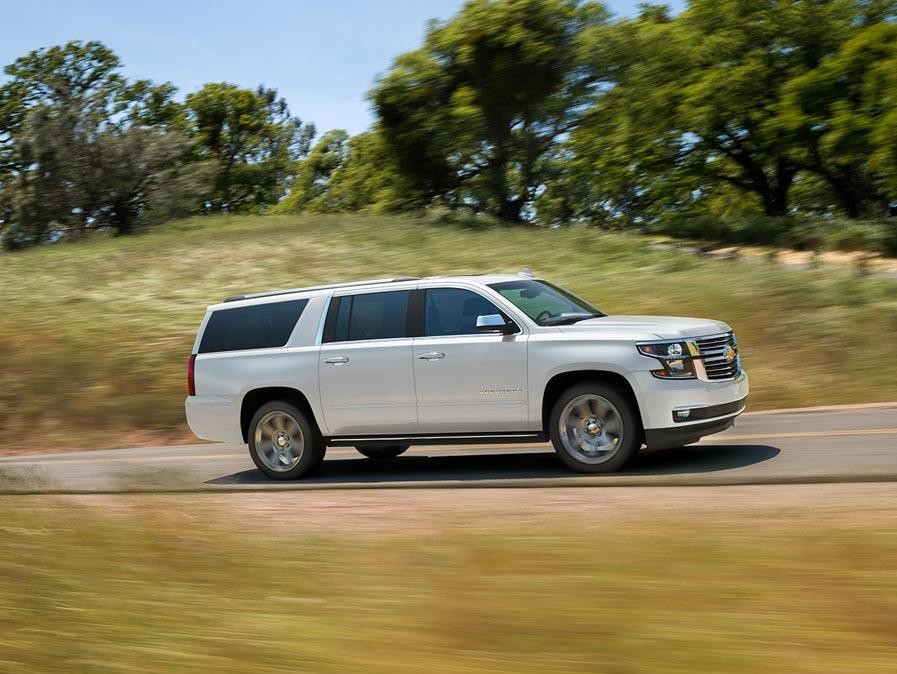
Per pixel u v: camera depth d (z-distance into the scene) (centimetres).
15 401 1803
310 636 355
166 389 1798
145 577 454
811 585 383
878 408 1275
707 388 921
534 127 5159
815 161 4838
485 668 313
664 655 315
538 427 962
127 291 2894
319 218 4647
